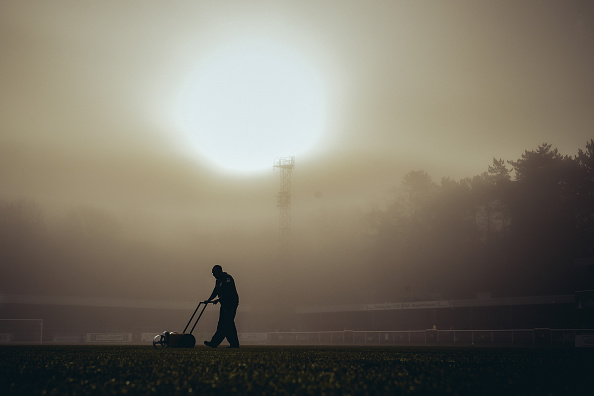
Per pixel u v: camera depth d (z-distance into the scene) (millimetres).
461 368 6621
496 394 4219
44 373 5738
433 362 7746
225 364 7148
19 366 6578
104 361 7625
